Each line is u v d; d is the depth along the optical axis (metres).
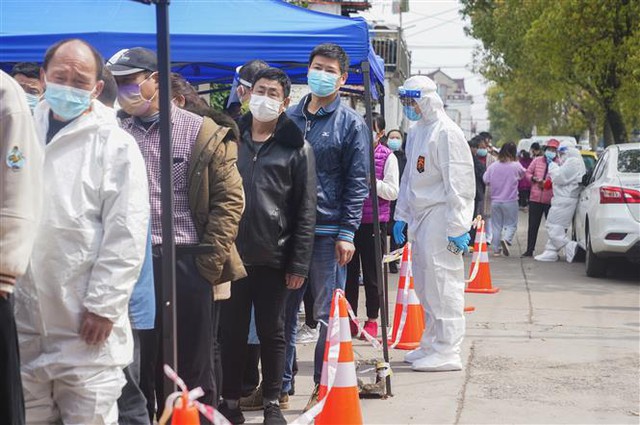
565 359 9.73
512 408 7.80
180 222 5.96
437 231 9.07
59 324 4.78
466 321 12.04
